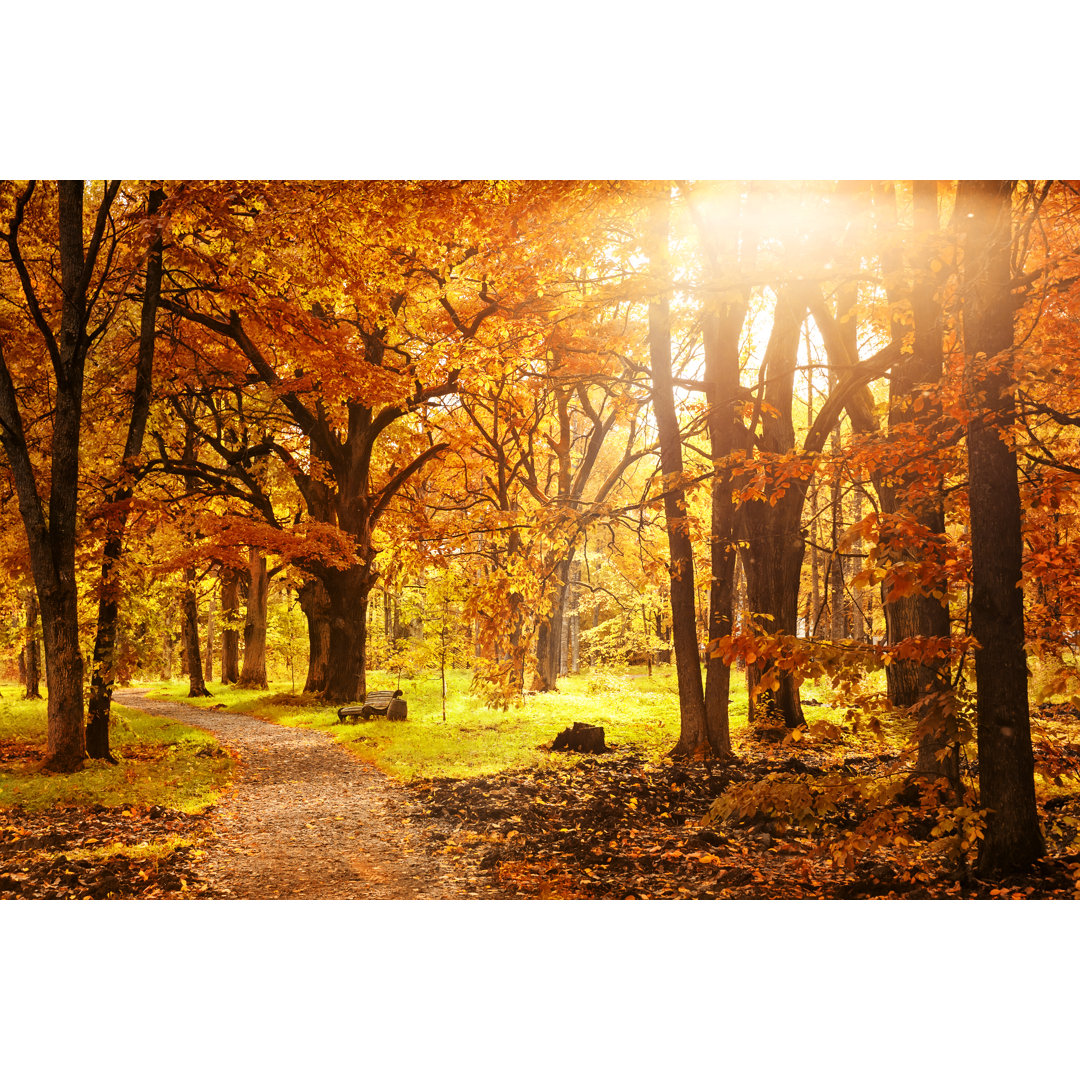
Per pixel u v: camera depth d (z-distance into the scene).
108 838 9.50
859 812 10.06
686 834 9.66
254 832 10.12
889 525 6.35
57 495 14.78
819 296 15.66
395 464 30.33
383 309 18.17
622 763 14.73
